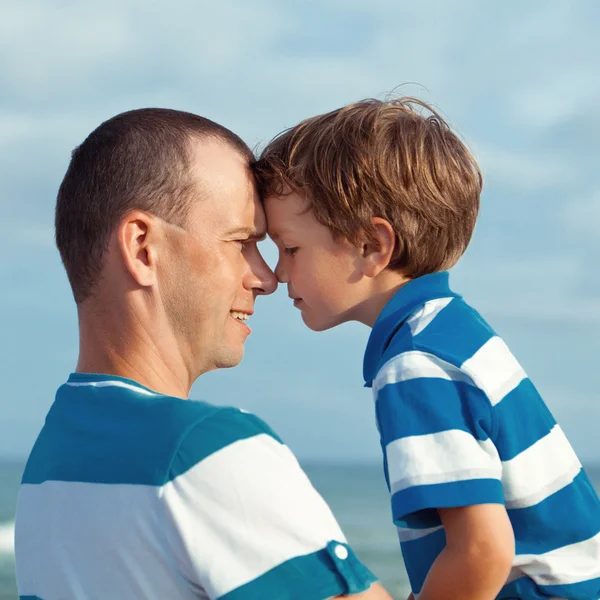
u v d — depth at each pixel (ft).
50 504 5.32
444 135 8.39
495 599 6.98
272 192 8.16
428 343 6.92
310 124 8.27
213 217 6.04
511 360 7.26
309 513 4.87
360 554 85.71
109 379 5.60
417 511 6.48
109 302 5.93
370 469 375.04
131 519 4.86
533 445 6.93
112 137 5.97
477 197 8.64
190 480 4.75
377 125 8.04
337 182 7.84
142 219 5.82
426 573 6.80
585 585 6.81
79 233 5.98
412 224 7.89
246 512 4.73
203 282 6.00
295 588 4.66
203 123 6.35
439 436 6.46
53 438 5.57
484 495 6.27
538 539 6.90
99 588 4.98
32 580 5.44
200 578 4.66
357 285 8.00
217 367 6.39
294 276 8.20
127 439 5.07
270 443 5.06
